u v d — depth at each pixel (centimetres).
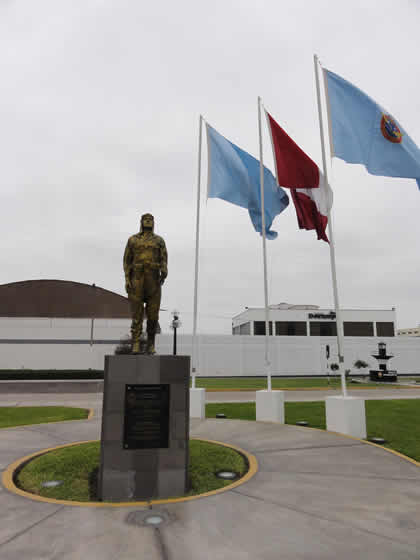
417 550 400
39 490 588
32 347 4378
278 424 1111
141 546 407
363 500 544
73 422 1151
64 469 675
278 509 510
